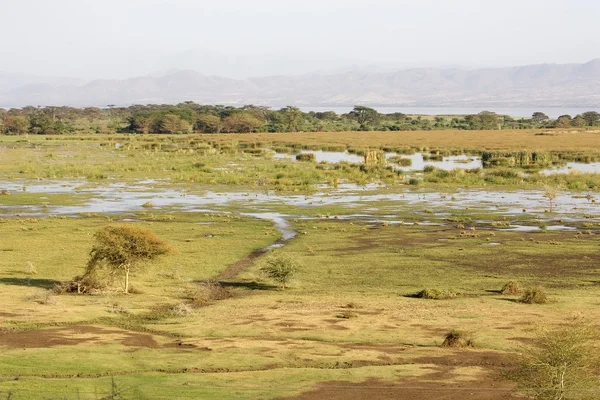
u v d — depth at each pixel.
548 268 53.91
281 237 68.19
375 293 46.03
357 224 75.75
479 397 26.80
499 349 33.47
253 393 26.72
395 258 57.75
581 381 26.22
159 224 74.62
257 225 74.69
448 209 86.00
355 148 190.88
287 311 40.78
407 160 150.12
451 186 109.69
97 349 32.47
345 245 63.66
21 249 59.84
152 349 33.03
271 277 49.03
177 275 51.28
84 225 72.94
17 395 25.22
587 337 27.80
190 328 37.03
